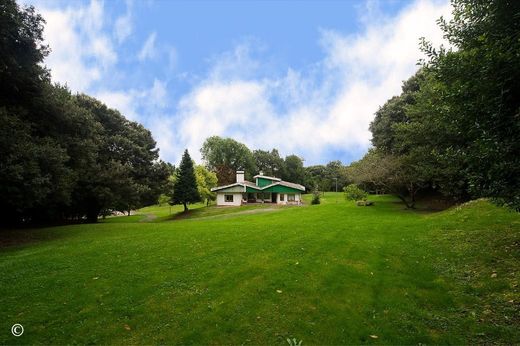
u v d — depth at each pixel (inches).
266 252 358.9
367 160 925.8
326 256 337.7
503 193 189.8
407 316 204.1
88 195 929.5
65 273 291.6
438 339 176.4
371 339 177.9
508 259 280.7
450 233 402.6
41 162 497.4
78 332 187.3
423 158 725.9
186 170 1684.3
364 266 303.0
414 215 699.4
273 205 1648.6
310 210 949.8
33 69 543.8
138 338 181.0
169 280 271.4
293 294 238.5
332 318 202.1
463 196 708.7
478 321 194.2
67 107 647.1
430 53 239.1
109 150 1197.7
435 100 375.6
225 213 1385.3
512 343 169.5
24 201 479.5
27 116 570.3
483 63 189.3
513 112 187.2
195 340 178.7
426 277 269.7
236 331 187.6
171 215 1596.9
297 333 185.2
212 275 282.8
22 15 516.4
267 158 3538.4
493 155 175.9
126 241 434.3
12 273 293.6
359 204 994.1
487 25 213.2
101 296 238.1
